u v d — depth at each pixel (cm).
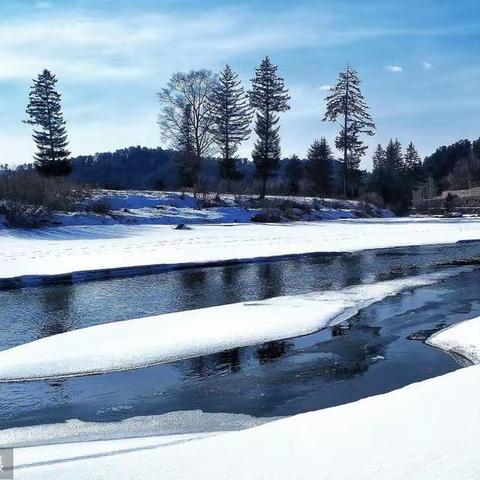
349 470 462
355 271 1953
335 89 5509
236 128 5069
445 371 871
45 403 768
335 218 4688
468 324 1108
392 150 8244
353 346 1019
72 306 1402
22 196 3116
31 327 1197
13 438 662
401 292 1538
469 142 13462
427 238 3036
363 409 614
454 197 7456
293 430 559
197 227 3431
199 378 857
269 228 3538
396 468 462
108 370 889
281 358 949
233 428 685
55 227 2955
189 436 637
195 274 1902
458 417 570
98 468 482
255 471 466
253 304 1377
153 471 472
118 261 2033
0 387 824
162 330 1112
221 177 5444
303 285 1673
